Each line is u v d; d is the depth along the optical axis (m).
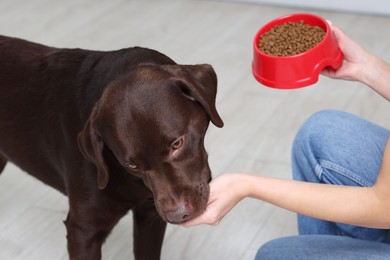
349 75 1.60
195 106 1.41
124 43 2.88
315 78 1.54
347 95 2.44
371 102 2.40
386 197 1.32
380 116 2.33
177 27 2.98
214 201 1.39
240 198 1.40
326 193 1.36
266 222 2.00
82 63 1.59
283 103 2.43
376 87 1.59
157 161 1.38
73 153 1.57
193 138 1.39
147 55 1.54
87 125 1.42
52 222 2.06
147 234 1.72
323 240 1.48
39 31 3.03
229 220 2.01
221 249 1.93
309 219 1.64
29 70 1.65
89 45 2.88
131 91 1.37
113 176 1.53
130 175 1.52
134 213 1.71
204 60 2.70
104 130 1.39
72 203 1.59
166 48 2.81
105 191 1.55
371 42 2.73
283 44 1.60
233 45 2.79
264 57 1.56
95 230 1.60
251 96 2.47
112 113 1.37
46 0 3.34
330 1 3.00
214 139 2.29
